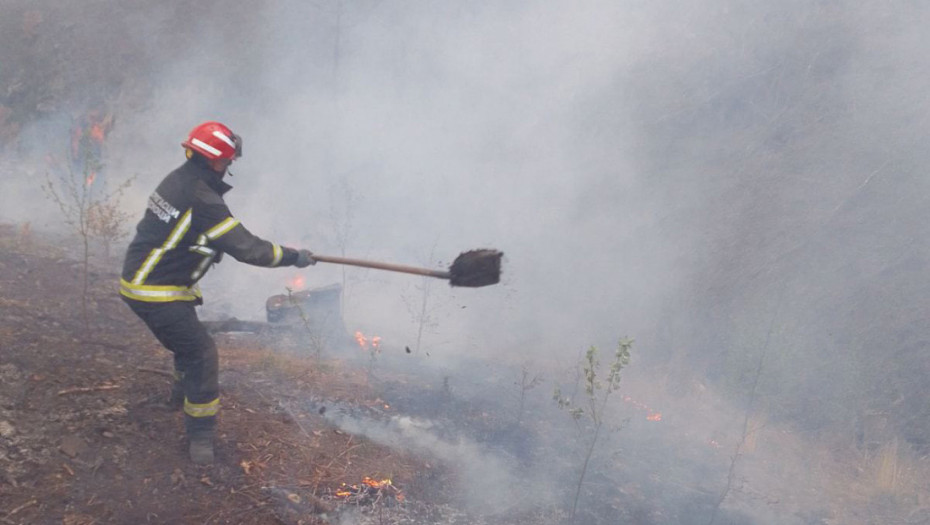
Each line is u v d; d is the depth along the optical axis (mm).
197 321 3781
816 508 4957
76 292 5922
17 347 4570
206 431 3834
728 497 4871
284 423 4441
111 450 3773
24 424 3791
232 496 3666
